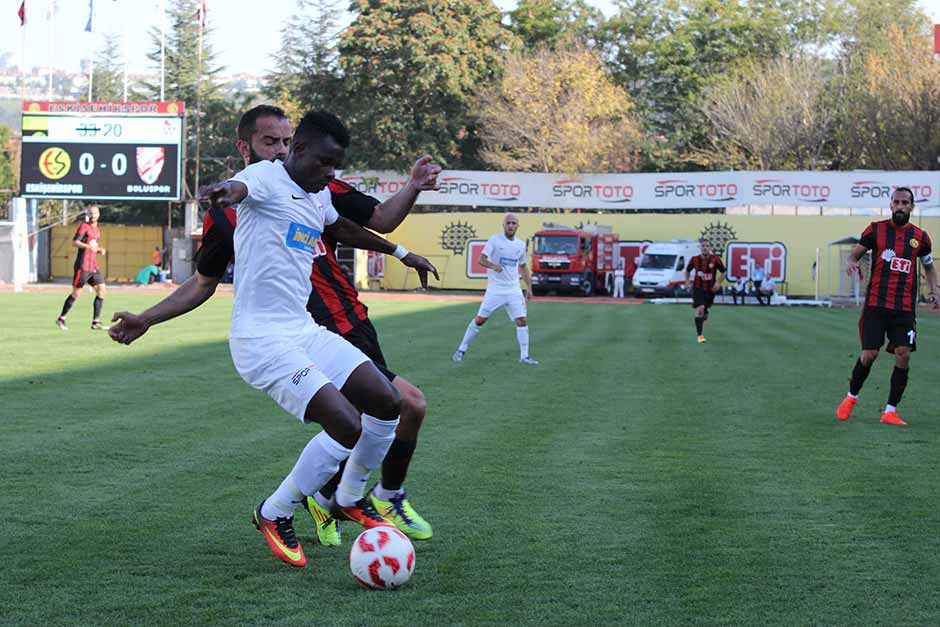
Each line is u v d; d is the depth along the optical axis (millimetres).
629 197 52875
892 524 6480
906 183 49031
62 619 4582
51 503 6789
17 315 26422
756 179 50781
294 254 5473
